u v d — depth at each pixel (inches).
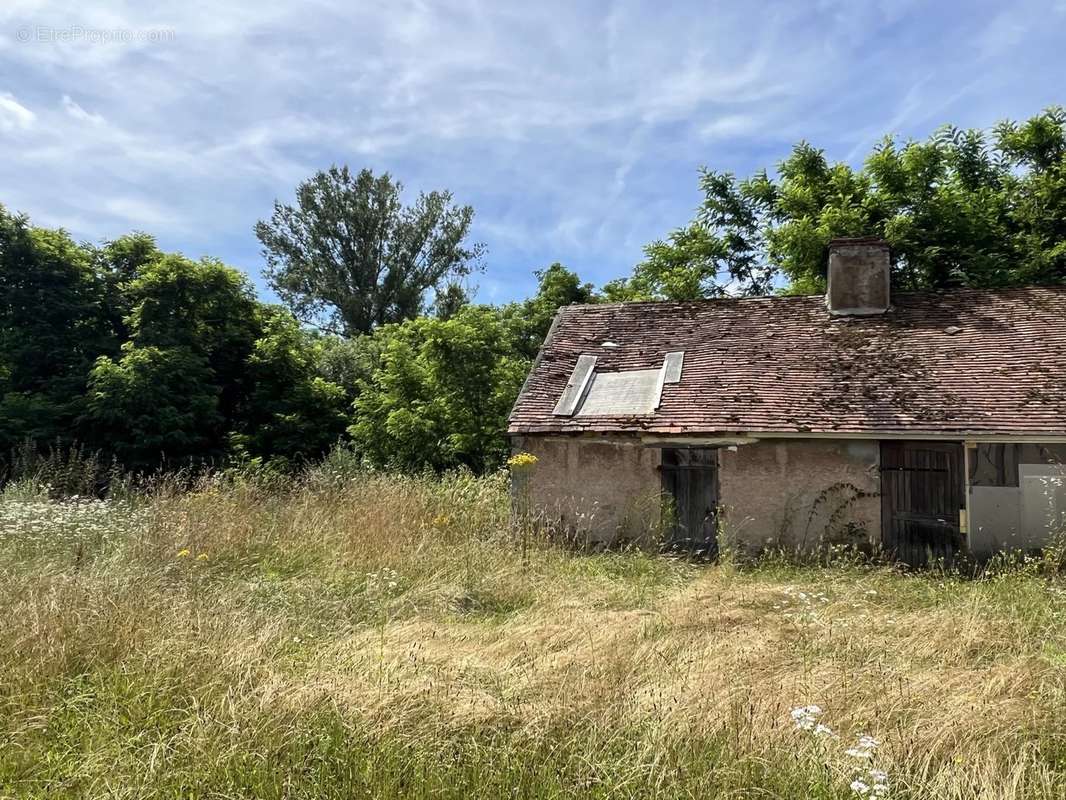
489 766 149.8
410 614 274.8
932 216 728.3
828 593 314.5
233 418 813.2
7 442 633.6
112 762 154.4
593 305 650.8
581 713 173.5
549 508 495.5
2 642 201.5
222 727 163.2
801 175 860.6
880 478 437.1
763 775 146.9
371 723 165.0
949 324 517.7
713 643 224.5
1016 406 420.2
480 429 762.8
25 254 706.8
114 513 427.2
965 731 162.9
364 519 410.6
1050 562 367.2
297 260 1460.4
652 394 503.2
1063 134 770.8
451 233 1541.6
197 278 763.4
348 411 924.0
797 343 533.0
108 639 211.2
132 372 667.4
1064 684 191.9
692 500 470.6
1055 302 514.0
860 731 166.2
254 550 360.2
